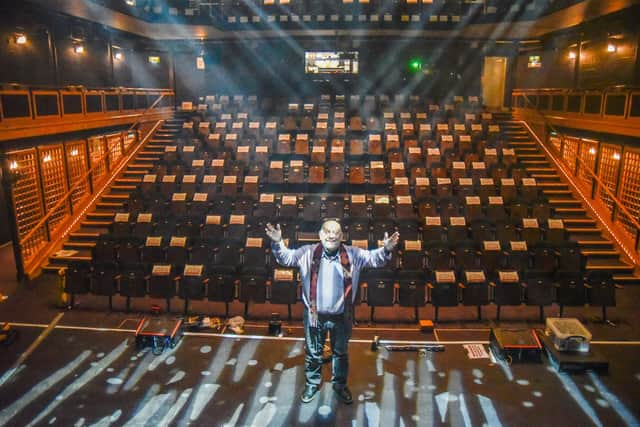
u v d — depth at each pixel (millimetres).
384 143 16562
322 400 6906
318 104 19812
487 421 6488
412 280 9492
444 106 19562
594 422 6488
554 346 8023
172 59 21766
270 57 21141
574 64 17531
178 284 9930
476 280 9383
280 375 7562
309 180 14320
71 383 7309
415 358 8133
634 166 12320
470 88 20984
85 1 13289
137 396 6988
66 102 13789
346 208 13102
